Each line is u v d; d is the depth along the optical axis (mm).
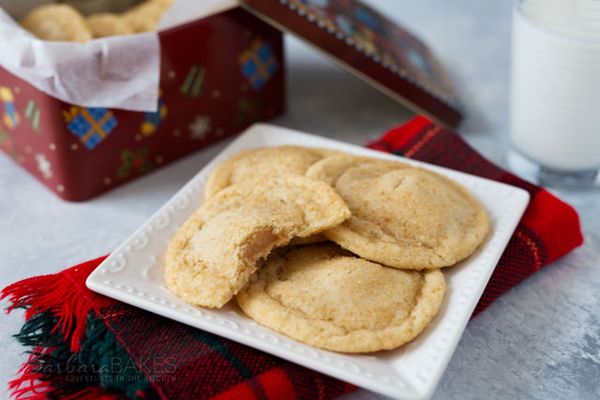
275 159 448
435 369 334
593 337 394
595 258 444
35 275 436
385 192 405
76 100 451
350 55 513
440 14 740
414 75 541
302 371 351
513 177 468
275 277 378
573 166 494
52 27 509
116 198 495
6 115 492
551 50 456
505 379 372
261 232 374
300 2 512
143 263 393
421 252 382
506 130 565
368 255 377
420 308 362
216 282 364
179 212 423
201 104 520
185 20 498
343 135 557
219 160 464
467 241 396
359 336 346
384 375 334
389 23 611
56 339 374
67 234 466
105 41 454
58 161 472
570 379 372
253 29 524
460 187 438
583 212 481
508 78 628
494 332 396
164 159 518
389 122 574
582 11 446
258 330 353
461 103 568
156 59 473
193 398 339
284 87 567
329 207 387
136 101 465
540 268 429
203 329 358
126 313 375
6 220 476
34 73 441
